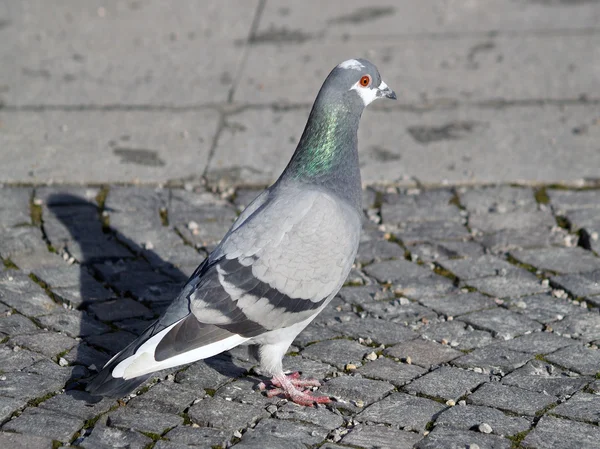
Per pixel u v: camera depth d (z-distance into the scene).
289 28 13.54
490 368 6.40
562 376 6.27
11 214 8.71
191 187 9.42
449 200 9.13
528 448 5.46
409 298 7.45
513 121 10.70
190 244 8.36
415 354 6.61
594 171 9.55
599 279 7.64
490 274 7.81
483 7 14.16
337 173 6.23
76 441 5.54
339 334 6.90
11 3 14.54
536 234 8.46
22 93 11.46
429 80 11.77
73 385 6.13
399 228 8.66
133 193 9.25
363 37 13.16
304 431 5.68
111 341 6.71
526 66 12.09
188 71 12.16
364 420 5.81
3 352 6.48
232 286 5.64
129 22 13.85
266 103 11.26
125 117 10.91
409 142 10.28
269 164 9.86
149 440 5.56
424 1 14.48
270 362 6.01
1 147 10.10
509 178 9.48
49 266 7.85
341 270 5.98
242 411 5.91
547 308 7.23
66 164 9.78
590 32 13.05
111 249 8.19
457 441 5.54
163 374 6.33
